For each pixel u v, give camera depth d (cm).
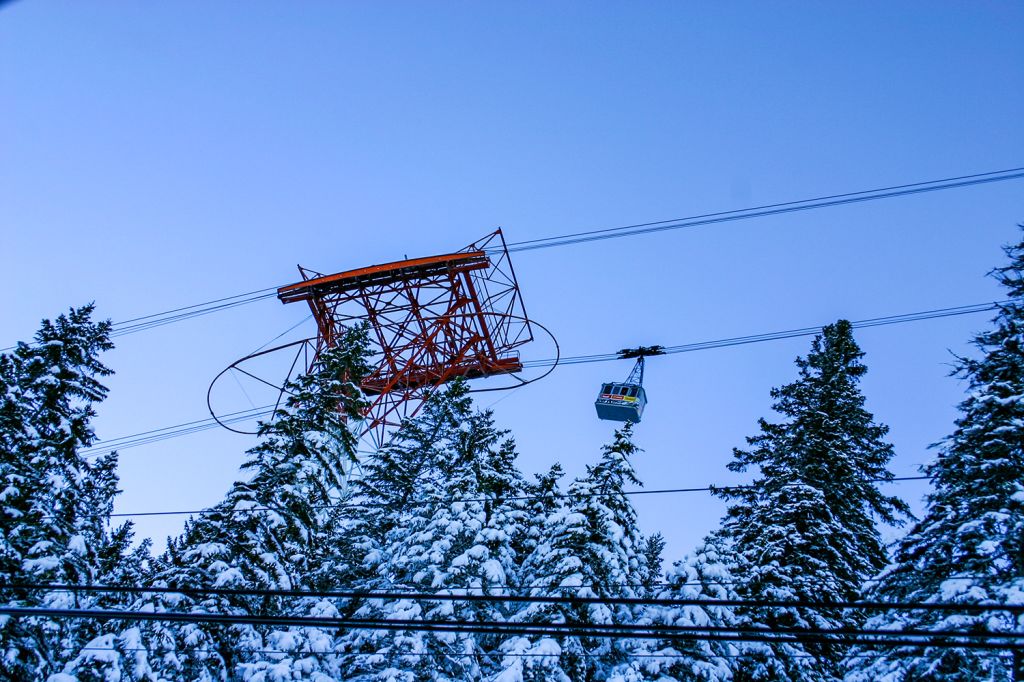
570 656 2208
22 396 2442
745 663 2200
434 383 4272
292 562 2592
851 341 3198
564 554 2355
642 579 2478
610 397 3731
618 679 1977
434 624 955
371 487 3183
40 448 2397
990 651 1722
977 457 2030
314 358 3978
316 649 2233
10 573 2147
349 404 3033
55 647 2180
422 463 3222
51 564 2161
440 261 4197
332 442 2919
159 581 2309
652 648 2109
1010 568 1844
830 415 2938
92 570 2336
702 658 2086
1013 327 2211
